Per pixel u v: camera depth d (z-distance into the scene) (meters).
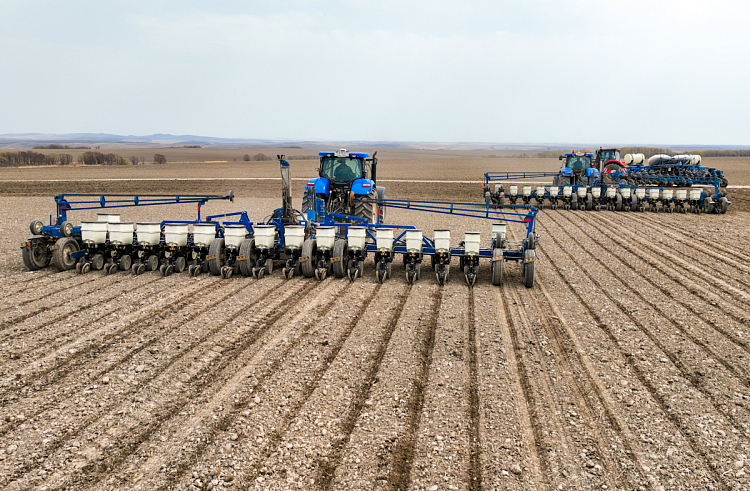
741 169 56.12
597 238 15.48
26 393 5.54
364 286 9.87
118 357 6.44
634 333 7.48
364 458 4.52
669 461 4.52
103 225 10.73
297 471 4.34
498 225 10.31
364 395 5.58
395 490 4.12
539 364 6.40
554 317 8.15
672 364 6.44
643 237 15.69
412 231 9.94
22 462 4.40
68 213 21.00
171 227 10.45
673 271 11.32
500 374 6.09
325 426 4.99
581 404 5.46
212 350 6.69
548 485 4.20
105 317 7.90
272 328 7.52
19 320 7.73
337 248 10.20
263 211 21.33
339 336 7.22
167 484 4.16
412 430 4.94
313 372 6.11
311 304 8.66
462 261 11.08
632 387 5.84
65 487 4.11
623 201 22.33
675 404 5.46
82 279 10.14
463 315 8.16
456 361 6.44
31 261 10.69
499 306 8.69
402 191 30.64
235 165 72.69
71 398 5.45
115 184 35.84
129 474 4.27
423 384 5.84
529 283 9.79
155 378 5.91
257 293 9.30
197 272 10.54
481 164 78.38
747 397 5.63
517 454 4.59
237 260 10.38
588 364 6.42
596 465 4.45
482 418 5.15
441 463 4.46
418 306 8.59
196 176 45.34
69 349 6.66
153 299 8.84
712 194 21.64
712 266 11.88
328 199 13.01
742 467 4.44
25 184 35.81
